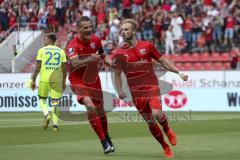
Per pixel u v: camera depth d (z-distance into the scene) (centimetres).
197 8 7662
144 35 7631
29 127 4359
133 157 2703
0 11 8212
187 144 3216
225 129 4088
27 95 6438
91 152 2905
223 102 6012
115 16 7912
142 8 7888
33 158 2678
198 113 5759
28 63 7762
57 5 8138
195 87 6153
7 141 3450
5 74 6838
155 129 2683
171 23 7519
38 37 7906
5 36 8119
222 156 2711
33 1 8244
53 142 3381
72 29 7438
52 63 3991
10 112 6375
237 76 6269
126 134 3812
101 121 2852
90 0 8119
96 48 2845
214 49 7375
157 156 2739
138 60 2658
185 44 7488
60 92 4000
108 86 6150
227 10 7519
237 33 7375
